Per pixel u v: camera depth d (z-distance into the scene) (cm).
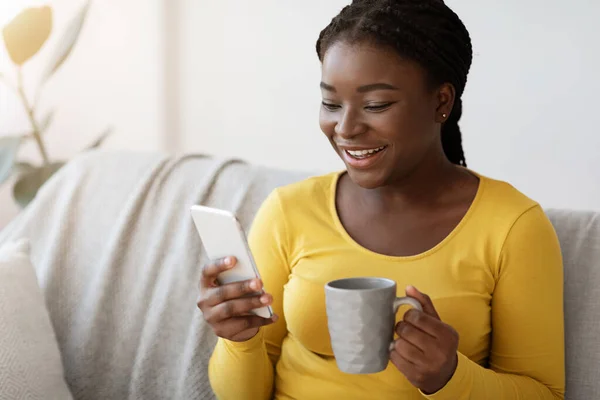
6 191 252
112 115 258
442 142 125
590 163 202
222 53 245
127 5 253
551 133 205
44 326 136
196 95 251
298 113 237
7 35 203
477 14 209
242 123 246
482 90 212
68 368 147
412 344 88
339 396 113
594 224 127
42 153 219
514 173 212
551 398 109
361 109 104
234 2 240
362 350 85
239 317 102
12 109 251
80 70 257
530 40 204
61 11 253
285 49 236
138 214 153
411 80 104
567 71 201
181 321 144
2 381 124
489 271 111
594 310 121
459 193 115
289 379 119
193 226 149
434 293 110
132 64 255
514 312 110
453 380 96
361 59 103
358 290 83
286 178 150
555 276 111
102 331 147
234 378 115
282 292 123
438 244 112
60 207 159
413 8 106
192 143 254
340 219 120
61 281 152
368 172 107
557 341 111
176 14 249
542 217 113
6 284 133
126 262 150
